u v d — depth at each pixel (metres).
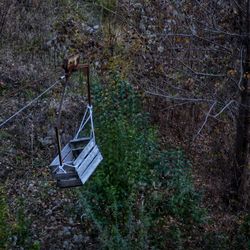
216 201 10.41
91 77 10.79
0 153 9.96
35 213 9.17
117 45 10.55
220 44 9.51
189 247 9.16
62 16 12.52
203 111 10.87
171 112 11.17
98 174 9.11
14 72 11.42
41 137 10.40
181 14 9.75
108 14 12.70
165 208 9.55
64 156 5.76
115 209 8.70
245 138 9.88
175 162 10.15
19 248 8.46
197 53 10.05
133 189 9.25
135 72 10.30
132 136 9.62
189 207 9.65
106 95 10.16
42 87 11.30
